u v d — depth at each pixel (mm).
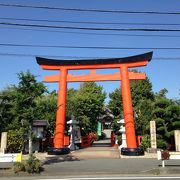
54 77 29234
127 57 27891
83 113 46219
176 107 29125
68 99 40438
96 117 51875
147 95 46844
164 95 39188
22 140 27266
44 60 29203
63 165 20719
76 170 19125
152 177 16828
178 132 27734
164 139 29047
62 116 28094
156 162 21641
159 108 29531
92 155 26406
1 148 26359
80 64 28703
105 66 28234
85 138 37469
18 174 18156
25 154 27000
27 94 20141
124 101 27266
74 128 32594
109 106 48406
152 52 27156
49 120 31594
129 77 28062
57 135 27875
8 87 23781
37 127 29281
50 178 17000
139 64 27578
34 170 18531
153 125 27750
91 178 16703
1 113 23047
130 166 20172
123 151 25766
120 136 37781
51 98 33188
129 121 26781
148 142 29234
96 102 48781
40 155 26438
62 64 29016
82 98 46781
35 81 20422
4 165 20641
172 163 21094
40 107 20547
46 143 32000
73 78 28750
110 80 28109
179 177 16781
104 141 52188
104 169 19328
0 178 17266
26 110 19828
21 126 21141
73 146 31484
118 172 18672
